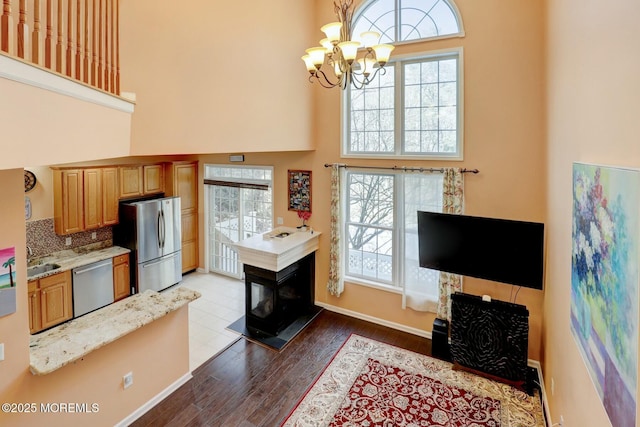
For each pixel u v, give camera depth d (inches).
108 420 117.4
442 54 169.5
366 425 124.3
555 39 119.6
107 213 216.7
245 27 151.0
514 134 154.4
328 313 211.6
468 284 171.0
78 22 70.5
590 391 75.0
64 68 70.4
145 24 111.8
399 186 187.9
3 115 52.2
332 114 200.2
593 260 72.1
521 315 142.9
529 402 136.2
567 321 100.3
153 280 231.5
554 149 122.7
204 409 131.8
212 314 211.0
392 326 194.7
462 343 153.8
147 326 129.6
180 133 124.3
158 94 116.5
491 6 155.3
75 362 107.7
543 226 136.5
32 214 189.6
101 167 211.9
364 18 189.0
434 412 130.6
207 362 161.9
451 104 171.2
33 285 174.6
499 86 155.9
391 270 195.6
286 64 177.5
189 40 126.3
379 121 190.9
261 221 252.2
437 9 169.9
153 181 246.7
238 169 257.1
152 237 228.7
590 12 77.5
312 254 214.4
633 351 51.9
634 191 52.0
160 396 135.7
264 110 163.5
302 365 159.9
